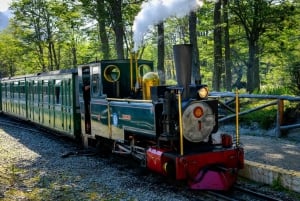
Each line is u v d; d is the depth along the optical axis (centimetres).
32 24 3284
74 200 723
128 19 2103
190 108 742
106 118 1010
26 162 1055
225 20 1986
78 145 1299
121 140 936
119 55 2023
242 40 2608
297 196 695
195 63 1817
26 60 3759
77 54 3506
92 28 2603
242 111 1412
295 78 1484
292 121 1245
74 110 1267
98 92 1044
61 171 945
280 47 2095
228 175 733
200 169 737
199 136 756
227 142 793
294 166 843
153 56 4684
